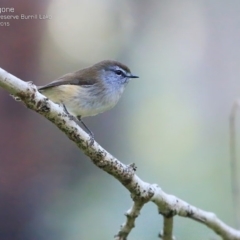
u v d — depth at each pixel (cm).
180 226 1167
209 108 2022
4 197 1219
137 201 611
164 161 1786
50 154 1299
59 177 1301
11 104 1241
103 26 1692
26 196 1243
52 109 523
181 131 1931
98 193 1330
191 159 1798
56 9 1429
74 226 1273
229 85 2053
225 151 1798
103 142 1603
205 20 2080
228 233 707
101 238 1264
